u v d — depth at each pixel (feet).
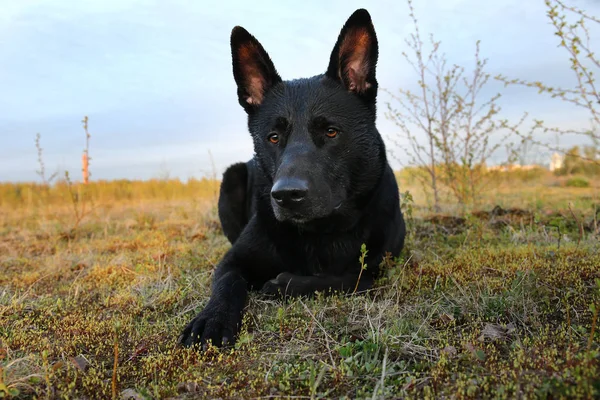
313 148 2.47
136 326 2.25
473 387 1.41
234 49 2.81
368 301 2.32
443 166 5.80
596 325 1.87
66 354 1.93
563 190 8.20
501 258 2.94
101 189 10.34
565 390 1.31
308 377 1.60
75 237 5.19
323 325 2.11
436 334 1.93
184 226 5.43
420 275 2.65
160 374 1.72
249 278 2.72
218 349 1.90
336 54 2.62
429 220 4.61
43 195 9.40
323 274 2.67
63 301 2.77
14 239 5.38
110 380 1.71
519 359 1.57
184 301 2.64
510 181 8.46
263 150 2.67
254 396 1.55
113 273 3.29
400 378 1.59
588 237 3.36
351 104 2.61
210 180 7.59
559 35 3.37
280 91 2.72
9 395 1.54
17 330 2.23
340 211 2.60
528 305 2.09
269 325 2.12
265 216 2.65
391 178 2.95
